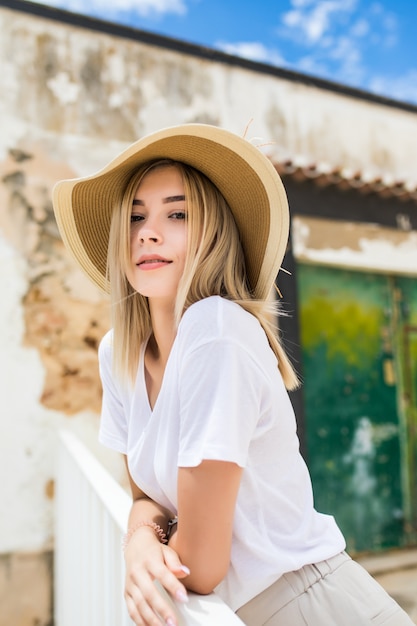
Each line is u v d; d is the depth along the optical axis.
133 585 0.84
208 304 0.91
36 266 3.53
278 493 0.94
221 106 4.59
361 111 5.48
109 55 4.09
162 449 0.93
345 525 4.26
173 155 1.08
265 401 0.89
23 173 3.62
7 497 3.23
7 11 3.80
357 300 4.59
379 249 4.29
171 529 1.03
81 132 3.86
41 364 3.43
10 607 3.12
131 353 1.13
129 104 4.09
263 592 0.92
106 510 1.52
